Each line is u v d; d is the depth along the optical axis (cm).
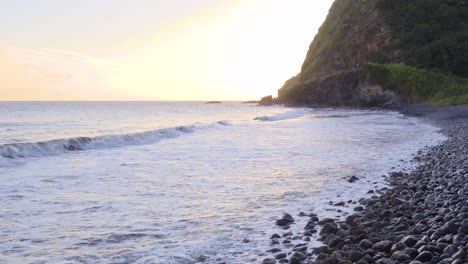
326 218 688
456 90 5450
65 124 3434
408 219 636
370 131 2598
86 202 826
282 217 718
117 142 1920
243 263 510
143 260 523
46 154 1572
